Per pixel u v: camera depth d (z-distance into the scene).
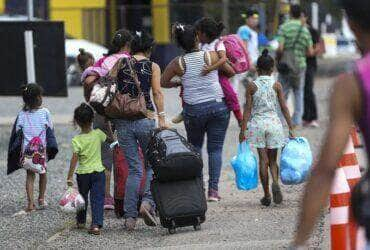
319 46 34.34
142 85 17.80
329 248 15.40
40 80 31.47
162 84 20.41
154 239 17.20
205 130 20.59
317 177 7.60
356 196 7.68
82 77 19.14
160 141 17.30
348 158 14.32
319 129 33.94
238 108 20.44
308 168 19.23
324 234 16.38
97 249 16.61
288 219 18.50
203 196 17.50
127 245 16.78
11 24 31.27
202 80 19.98
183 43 20.08
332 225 12.83
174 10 63.62
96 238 17.56
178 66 19.97
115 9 65.00
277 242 16.12
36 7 64.50
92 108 18.03
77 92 52.69
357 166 14.38
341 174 12.73
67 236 17.86
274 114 20.03
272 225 17.92
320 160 7.62
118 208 19.45
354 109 7.63
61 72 31.34
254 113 20.00
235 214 19.34
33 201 20.55
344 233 12.73
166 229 18.06
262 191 22.41
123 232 18.06
